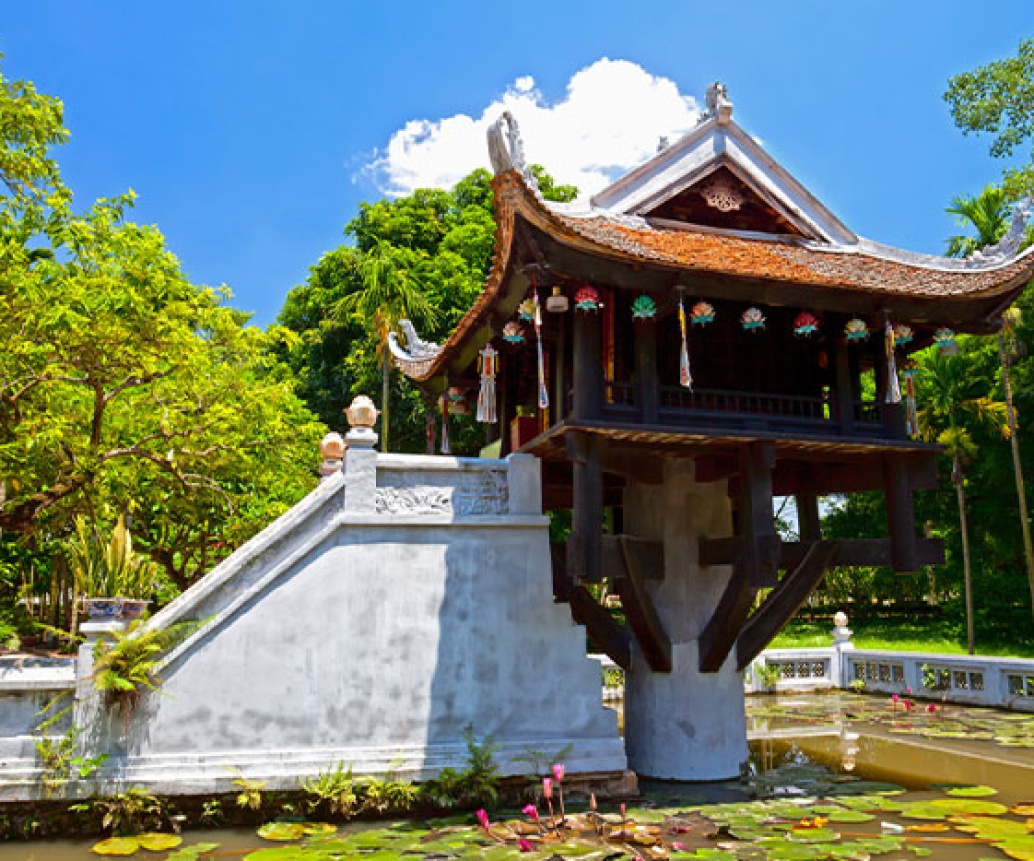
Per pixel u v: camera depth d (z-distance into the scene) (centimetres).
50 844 691
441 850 642
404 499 851
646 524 1006
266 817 745
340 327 2489
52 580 2103
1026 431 2455
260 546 806
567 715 849
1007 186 2028
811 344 1018
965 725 1230
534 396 1227
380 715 800
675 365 966
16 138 1134
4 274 1008
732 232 1015
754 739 1164
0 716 734
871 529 3134
